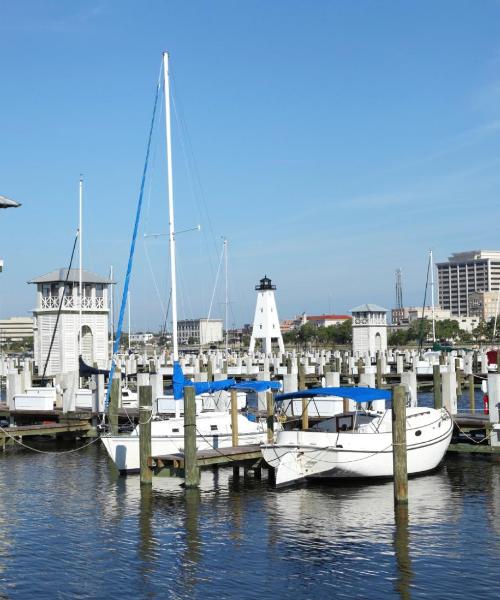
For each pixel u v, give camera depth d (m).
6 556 23.88
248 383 39.62
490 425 38.62
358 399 33.97
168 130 42.75
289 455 32.44
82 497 31.16
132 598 20.64
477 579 21.38
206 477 34.78
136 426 37.75
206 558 23.45
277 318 114.06
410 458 33.91
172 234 41.91
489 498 30.25
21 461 39.59
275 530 26.12
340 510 28.64
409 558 23.09
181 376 37.41
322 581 21.47
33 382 71.25
